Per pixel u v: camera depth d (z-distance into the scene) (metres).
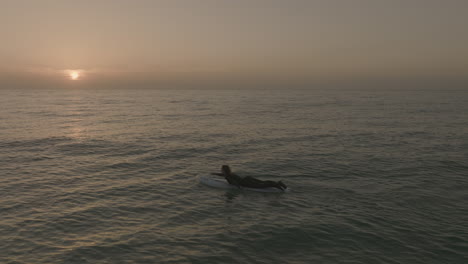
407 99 118.81
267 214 10.02
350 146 22.03
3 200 11.05
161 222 9.35
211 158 18.34
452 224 9.07
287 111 57.22
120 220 9.45
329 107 70.12
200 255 7.35
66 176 14.39
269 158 18.28
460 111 56.84
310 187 12.89
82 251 7.45
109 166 16.38
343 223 9.20
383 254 7.37
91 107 69.50
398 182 13.42
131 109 63.34
